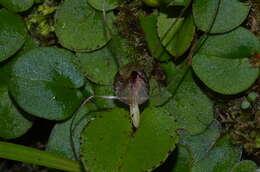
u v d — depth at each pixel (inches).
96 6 9.5
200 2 9.3
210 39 9.4
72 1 9.6
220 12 9.3
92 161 8.8
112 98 9.5
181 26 9.4
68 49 9.7
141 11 9.7
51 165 9.3
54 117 9.4
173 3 9.2
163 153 8.7
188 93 9.6
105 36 9.6
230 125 9.7
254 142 9.6
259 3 9.4
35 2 9.8
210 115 9.5
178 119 9.5
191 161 9.4
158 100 9.5
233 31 9.4
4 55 9.5
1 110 9.6
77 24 9.6
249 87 9.3
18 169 10.6
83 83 9.6
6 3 9.6
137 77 9.2
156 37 9.5
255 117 9.6
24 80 9.4
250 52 9.3
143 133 9.0
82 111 9.5
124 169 8.7
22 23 9.7
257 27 9.6
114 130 9.0
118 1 9.6
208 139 9.5
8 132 9.6
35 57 9.5
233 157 9.5
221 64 9.3
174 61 9.7
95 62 9.6
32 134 10.4
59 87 9.5
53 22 10.0
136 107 9.2
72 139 9.5
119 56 9.7
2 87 9.7
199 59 9.4
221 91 9.2
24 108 9.3
